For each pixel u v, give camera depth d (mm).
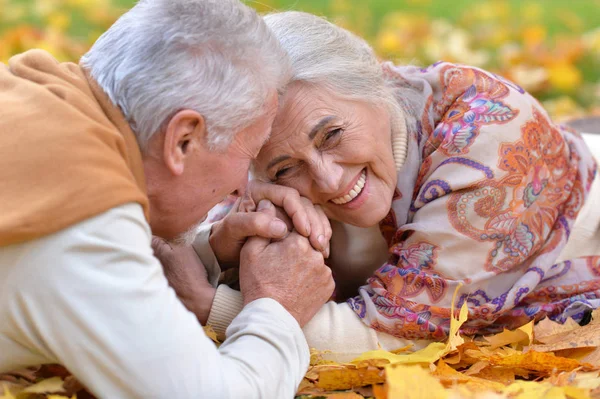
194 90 2193
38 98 2121
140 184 2186
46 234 1970
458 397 2131
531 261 2949
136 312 1994
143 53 2189
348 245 3113
